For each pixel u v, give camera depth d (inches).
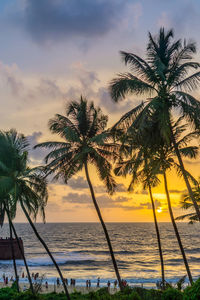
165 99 825.5
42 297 1085.1
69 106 1075.9
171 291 719.7
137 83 821.2
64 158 1043.9
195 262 3799.2
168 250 5128.0
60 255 4389.8
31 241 6668.3
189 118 815.1
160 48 890.7
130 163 1019.3
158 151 957.8
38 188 984.3
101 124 1071.6
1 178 921.5
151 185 1083.9
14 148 992.9
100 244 6131.9
